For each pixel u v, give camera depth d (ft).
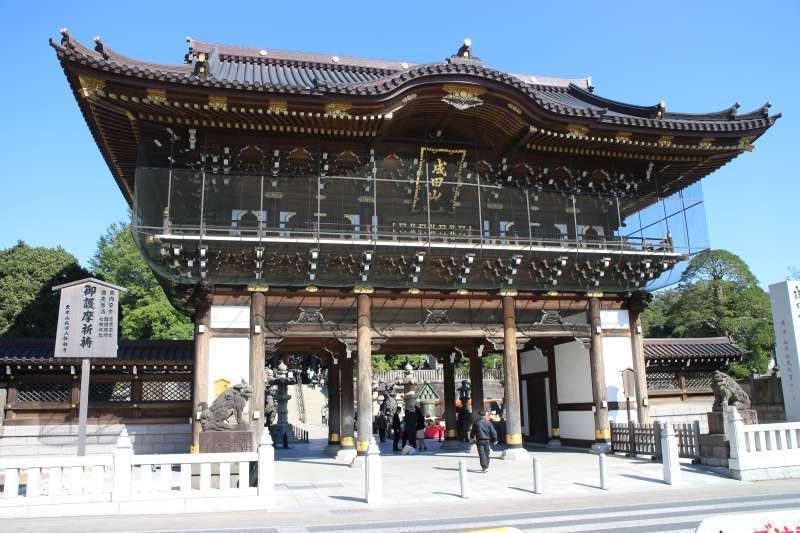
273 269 77.92
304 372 209.97
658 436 75.31
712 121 88.12
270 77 93.20
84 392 55.72
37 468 45.57
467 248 81.15
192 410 74.23
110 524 41.83
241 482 49.01
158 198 74.90
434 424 151.23
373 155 84.58
